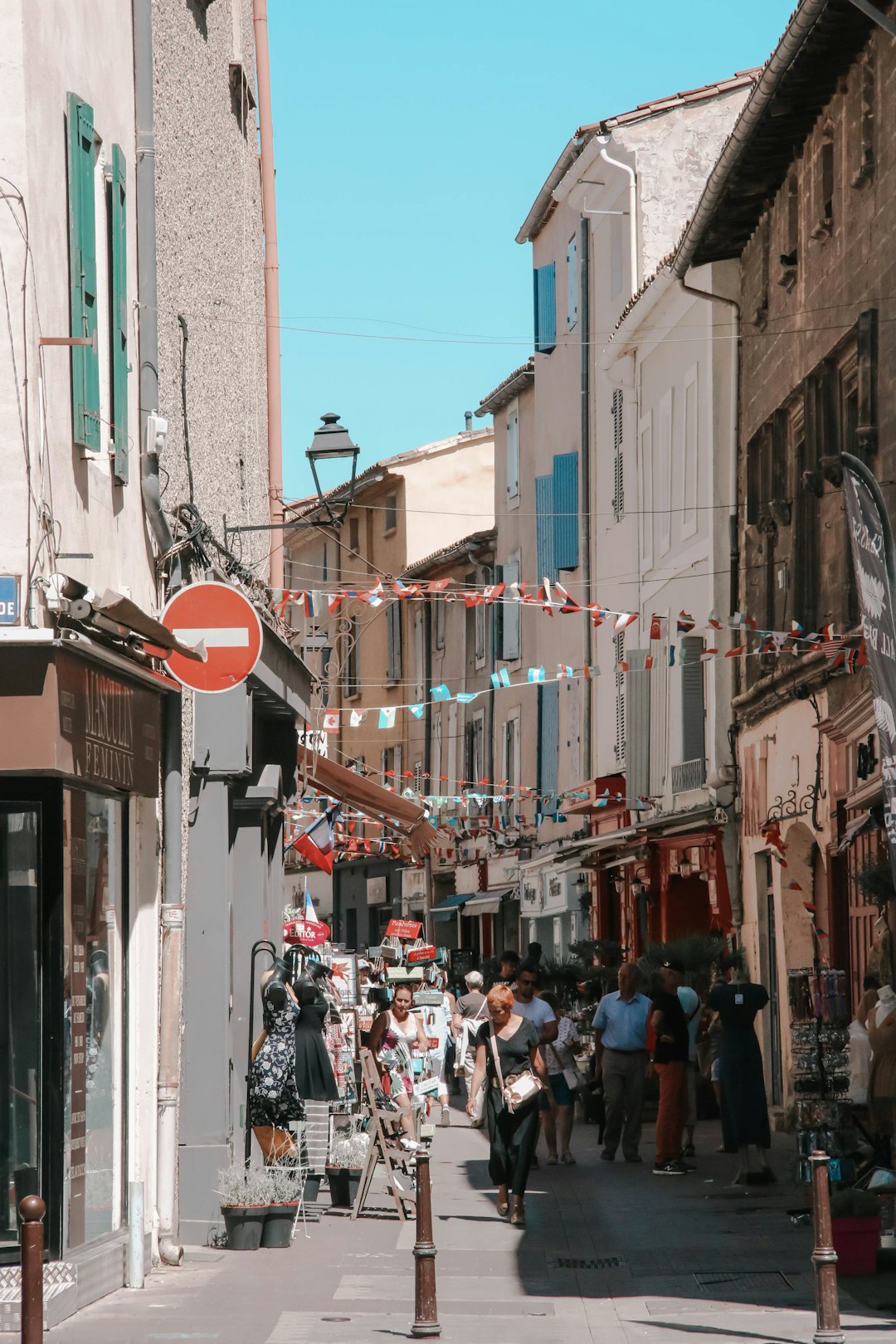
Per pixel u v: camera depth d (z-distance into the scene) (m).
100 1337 10.02
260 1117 14.54
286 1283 11.99
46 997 10.48
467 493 55.44
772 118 21.45
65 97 10.67
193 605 12.50
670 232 35.00
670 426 30.84
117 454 11.63
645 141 35.25
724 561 27.34
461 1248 13.73
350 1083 18.73
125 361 12.05
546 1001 21.53
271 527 16.78
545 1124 19.78
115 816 12.11
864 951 19.44
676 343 30.55
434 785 52.12
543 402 42.62
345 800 22.25
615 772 36.09
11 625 9.62
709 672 28.23
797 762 22.42
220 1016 13.88
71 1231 10.80
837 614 20.81
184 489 14.44
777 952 23.73
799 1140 15.08
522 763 44.75
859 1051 16.16
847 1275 12.06
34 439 9.77
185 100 15.16
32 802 10.52
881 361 18.52
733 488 26.86
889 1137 15.13
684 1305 11.22
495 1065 15.30
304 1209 14.69
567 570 40.03
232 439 17.52
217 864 14.01
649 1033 20.28
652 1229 14.56
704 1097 24.33
